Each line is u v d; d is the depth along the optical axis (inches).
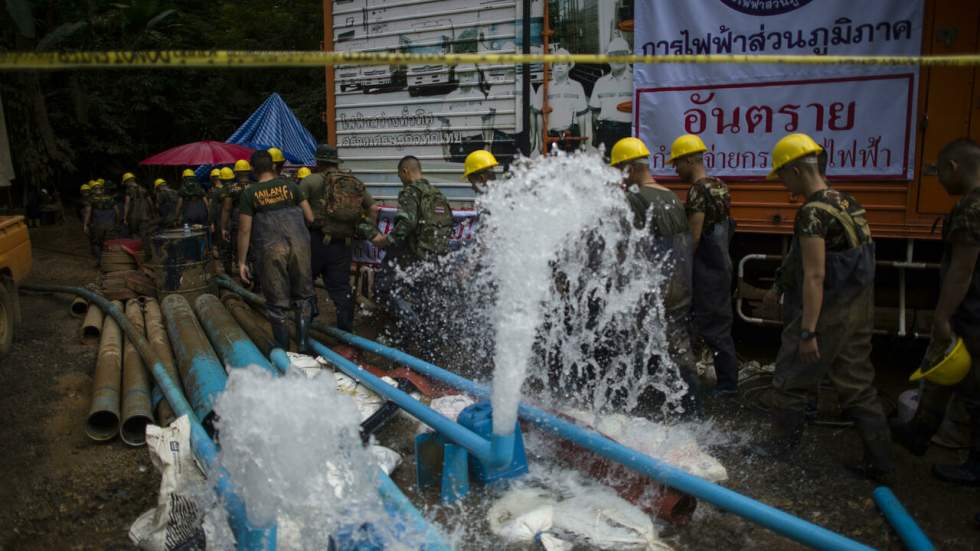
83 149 758.5
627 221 158.7
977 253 117.3
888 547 109.4
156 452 123.7
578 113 212.8
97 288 333.7
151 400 169.8
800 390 133.2
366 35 277.4
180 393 157.5
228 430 95.7
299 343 207.2
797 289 131.6
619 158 162.7
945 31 163.3
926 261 180.4
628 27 201.0
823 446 146.7
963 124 164.7
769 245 195.3
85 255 498.9
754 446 144.0
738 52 185.8
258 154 206.8
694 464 130.2
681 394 161.6
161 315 252.8
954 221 118.5
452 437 124.0
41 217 646.5
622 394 171.5
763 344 220.5
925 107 167.0
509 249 126.4
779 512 96.8
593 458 129.0
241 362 178.1
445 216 214.5
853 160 176.1
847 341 124.9
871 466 128.6
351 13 279.9
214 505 108.8
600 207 156.4
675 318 160.7
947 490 128.0
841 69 173.9
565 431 128.6
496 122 238.5
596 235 163.0
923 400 132.0
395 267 215.6
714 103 190.1
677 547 110.4
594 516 114.5
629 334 168.6
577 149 212.5
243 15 849.5
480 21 239.1
